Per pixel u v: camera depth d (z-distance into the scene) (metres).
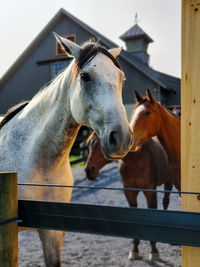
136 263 2.85
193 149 1.05
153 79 13.18
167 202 3.90
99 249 3.23
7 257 1.11
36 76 15.61
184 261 1.01
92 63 1.44
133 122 2.86
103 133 1.34
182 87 1.08
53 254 1.65
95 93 1.39
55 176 1.74
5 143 1.84
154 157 3.27
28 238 3.69
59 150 1.68
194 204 1.03
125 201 5.11
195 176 1.04
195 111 1.05
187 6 1.08
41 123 1.73
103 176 7.80
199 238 0.91
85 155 9.63
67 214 1.11
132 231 1.00
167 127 2.86
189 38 1.07
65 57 14.75
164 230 0.96
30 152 1.69
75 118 1.57
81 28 14.75
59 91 1.67
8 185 1.12
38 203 1.16
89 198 5.39
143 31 17.09
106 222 1.04
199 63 1.05
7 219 1.11
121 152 1.25
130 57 14.60
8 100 16.20
